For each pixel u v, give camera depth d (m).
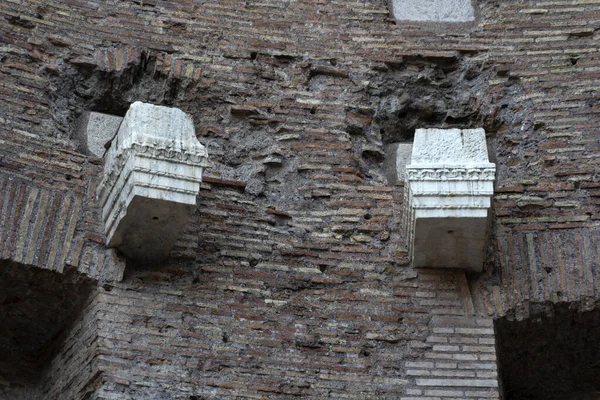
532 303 11.98
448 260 12.09
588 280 11.98
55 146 12.21
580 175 12.68
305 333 11.80
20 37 12.77
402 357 11.74
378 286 12.13
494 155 13.14
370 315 11.95
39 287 11.69
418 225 11.64
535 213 12.49
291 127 13.05
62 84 12.77
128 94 13.02
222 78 13.21
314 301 12.02
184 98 13.10
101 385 11.05
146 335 11.43
